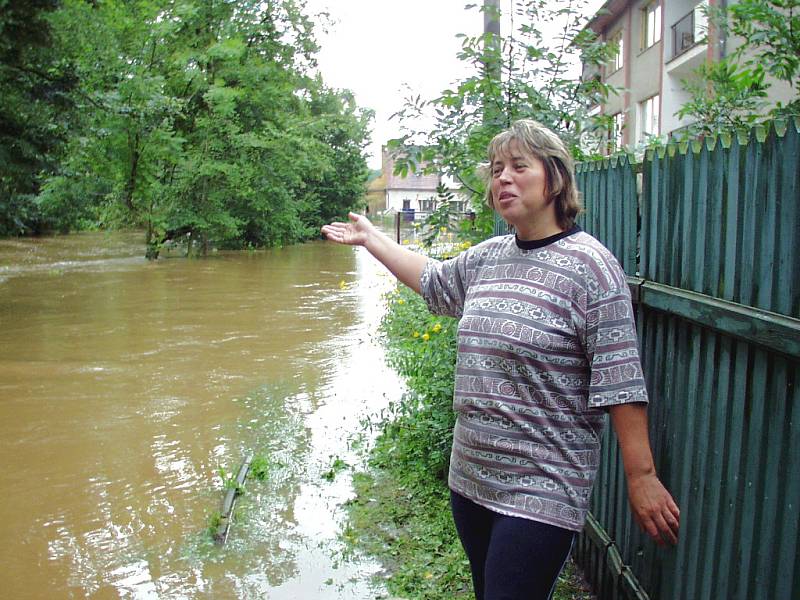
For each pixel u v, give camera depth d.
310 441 6.02
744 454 2.22
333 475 5.19
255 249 30.66
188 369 8.62
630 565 3.13
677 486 2.71
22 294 15.34
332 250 30.86
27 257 24.02
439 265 2.76
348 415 6.73
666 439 2.83
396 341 9.82
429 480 4.96
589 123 5.54
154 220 24.83
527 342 2.24
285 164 30.84
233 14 29.34
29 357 9.28
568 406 2.26
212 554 4.13
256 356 9.33
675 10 18.34
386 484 5.00
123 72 21.25
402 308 10.94
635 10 21.09
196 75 26.89
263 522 4.50
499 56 5.60
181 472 5.41
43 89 15.12
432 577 3.73
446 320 6.11
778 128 2.13
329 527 4.40
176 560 4.07
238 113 29.70
